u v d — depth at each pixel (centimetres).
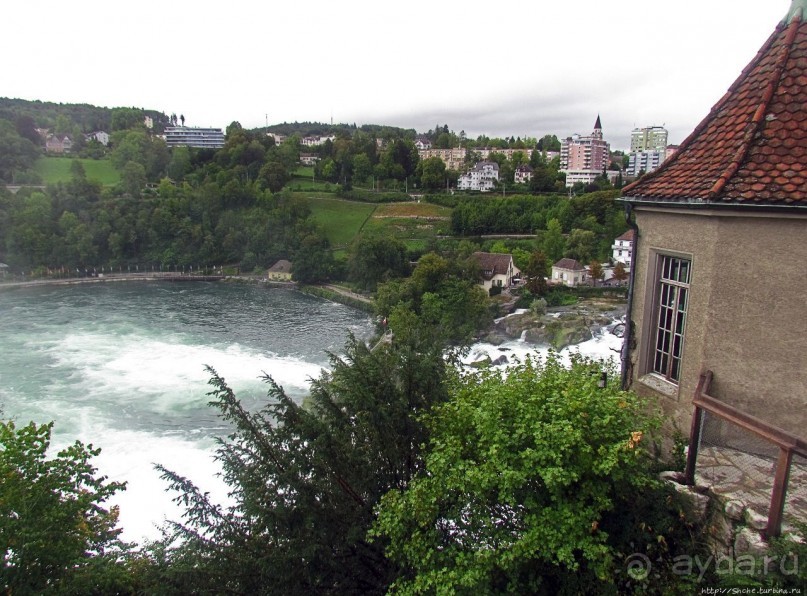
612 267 9888
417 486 901
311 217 13175
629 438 786
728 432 924
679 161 1034
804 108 900
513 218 12400
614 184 14675
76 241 11475
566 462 774
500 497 793
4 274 10706
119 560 1480
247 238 12538
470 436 923
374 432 1136
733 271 890
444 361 1303
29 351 5712
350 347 1325
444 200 14550
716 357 920
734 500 774
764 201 828
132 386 4634
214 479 2986
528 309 7212
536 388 905
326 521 992
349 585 1043
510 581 834
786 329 867
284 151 18325
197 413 4047
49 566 1170
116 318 7506
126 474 3059
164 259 12069
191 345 6078
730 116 992
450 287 6525
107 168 17550
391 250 9581
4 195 11988
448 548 849
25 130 18138
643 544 819
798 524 696
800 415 874
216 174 16262
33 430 1296
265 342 6278
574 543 750
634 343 1112
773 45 998
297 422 1078
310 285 10362
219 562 958
